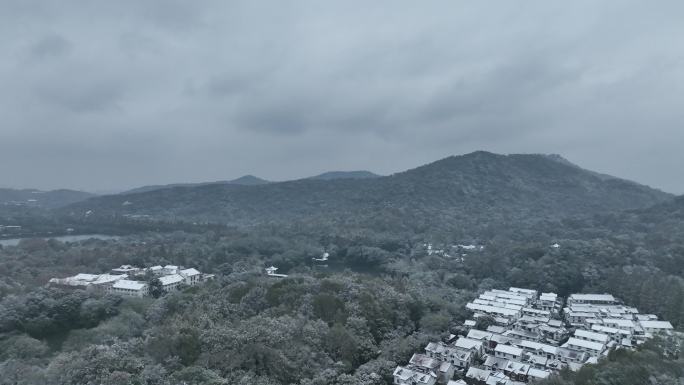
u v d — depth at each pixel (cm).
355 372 15275
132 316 19812
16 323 19088
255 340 14475
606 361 14462
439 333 19325
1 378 13488
